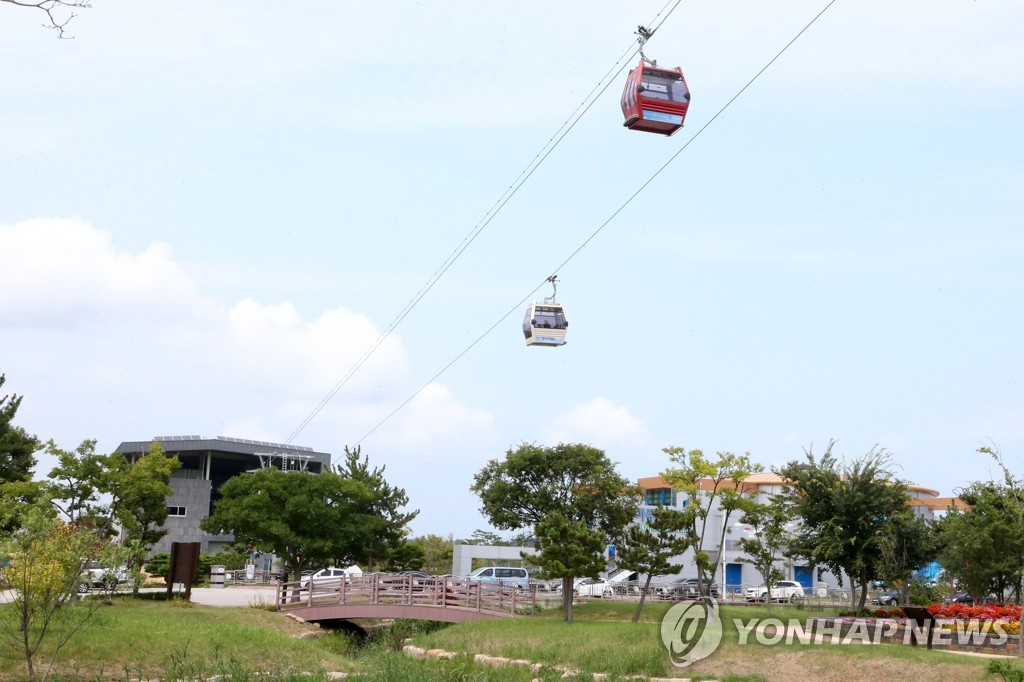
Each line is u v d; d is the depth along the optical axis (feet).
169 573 137.90
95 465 142.31
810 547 138.51
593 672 90.63
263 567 282.56
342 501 203.82
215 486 339.77
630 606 157.17
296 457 327.26
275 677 82.58
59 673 78.28
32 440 194.70
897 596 177.68
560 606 158.30
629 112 83.15
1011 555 122.42
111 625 94.38
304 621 140.77
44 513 76.18
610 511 168.96
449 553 301.02
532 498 168.35
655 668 90.07
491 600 145.59
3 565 73.41
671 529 138.51
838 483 138.00
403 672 87.10
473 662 93.56
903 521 133.39
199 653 90.53
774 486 235.81
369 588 147.54
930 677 75.61
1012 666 73.00
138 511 151.33
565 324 133.28
